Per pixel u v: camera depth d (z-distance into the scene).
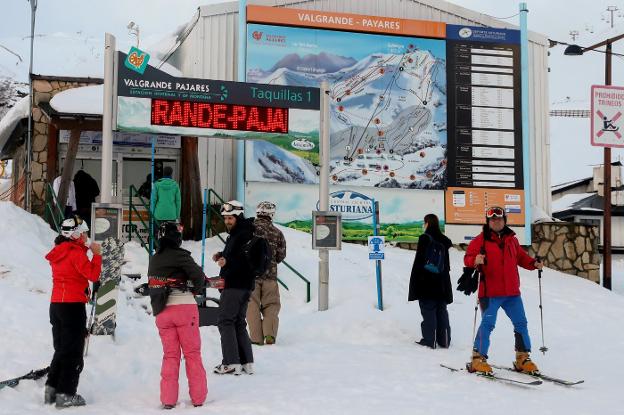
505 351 9.12
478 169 16.89
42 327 7.80
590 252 17.22
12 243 11.41
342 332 9.98
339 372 7.39
